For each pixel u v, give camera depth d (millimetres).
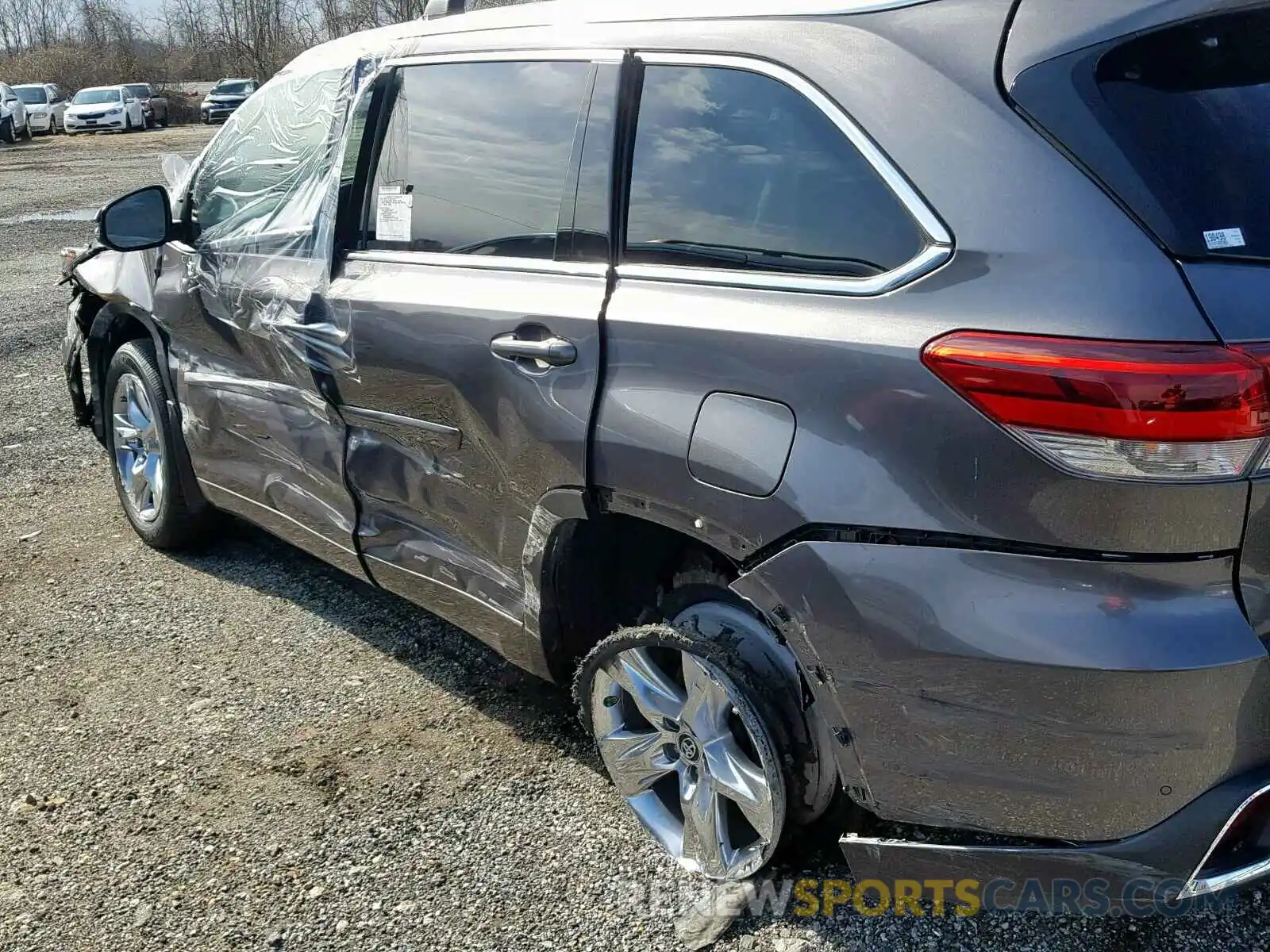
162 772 3133
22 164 23938
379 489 3240
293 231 3461
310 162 3467
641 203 2492
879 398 1979
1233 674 1819
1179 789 1869
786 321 2133
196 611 4098
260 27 47281
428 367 2883
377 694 3494
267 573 4414
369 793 2996
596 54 2650
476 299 2766
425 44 3184
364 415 3191
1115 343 1778
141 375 4344
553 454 2541
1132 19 1921
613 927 2475
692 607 2480
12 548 4707
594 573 2775
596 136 2600
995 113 1957
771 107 2266
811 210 2168
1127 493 1787
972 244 1936
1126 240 1829
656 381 2326
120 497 4758
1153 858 1911
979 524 1899
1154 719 1825
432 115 3076
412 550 3221
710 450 2203
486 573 2957
